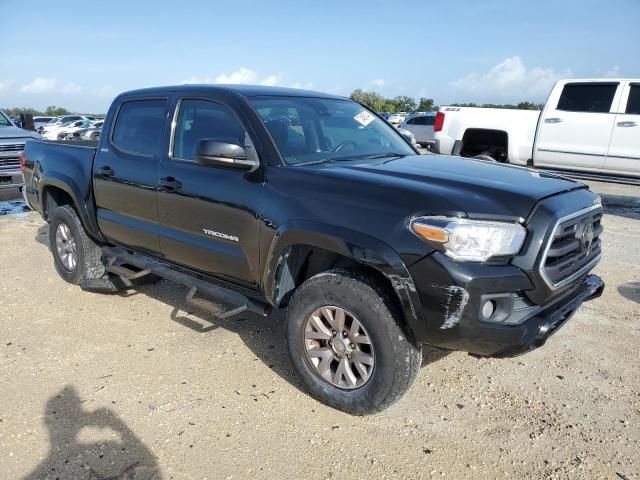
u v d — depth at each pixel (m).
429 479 2.68
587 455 2.87
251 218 3.38
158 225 4.14
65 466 2.73
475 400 3.37
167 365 3.76
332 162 3.57
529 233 2.75
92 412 3.18
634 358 3.91
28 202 5.86
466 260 2.66
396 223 2.79
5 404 3.26
